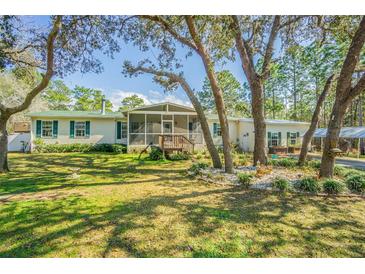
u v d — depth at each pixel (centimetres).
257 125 922
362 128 1518
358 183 538
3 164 808
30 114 1498
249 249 271
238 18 742
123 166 966
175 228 326
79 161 1108
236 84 2981
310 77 2478
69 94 3441
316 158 1395
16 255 256
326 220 363
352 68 584
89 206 424
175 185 610
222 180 655
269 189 554
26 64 850
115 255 258
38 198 479
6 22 637
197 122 1698
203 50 749
